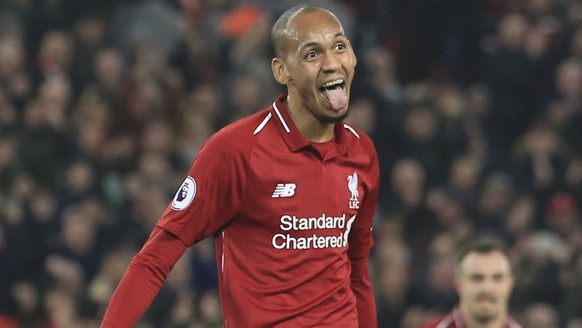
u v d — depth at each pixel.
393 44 26.08
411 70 26.03
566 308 18.97
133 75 22.02
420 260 19.97
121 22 24.45
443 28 25.97
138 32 24.25
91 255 19.03
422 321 18.48
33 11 23.31
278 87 23.33
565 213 21.75
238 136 7.30
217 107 22.31
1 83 20.89
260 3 25.12
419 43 26.12
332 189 7.42
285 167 7.32
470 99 24.03
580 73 23.52
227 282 7.41
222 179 7.25
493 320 11.12
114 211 19.81
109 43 24.11
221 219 7.36
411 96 23.08
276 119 7.41
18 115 20.62
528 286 19.08
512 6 25.59
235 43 23.77
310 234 7.34
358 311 8.22
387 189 21.88
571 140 23.05
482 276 11.05
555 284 19.05
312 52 7.17
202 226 7.32
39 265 18.67
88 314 18.25
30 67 21.64
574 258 19.94
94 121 21.17
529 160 22.50
